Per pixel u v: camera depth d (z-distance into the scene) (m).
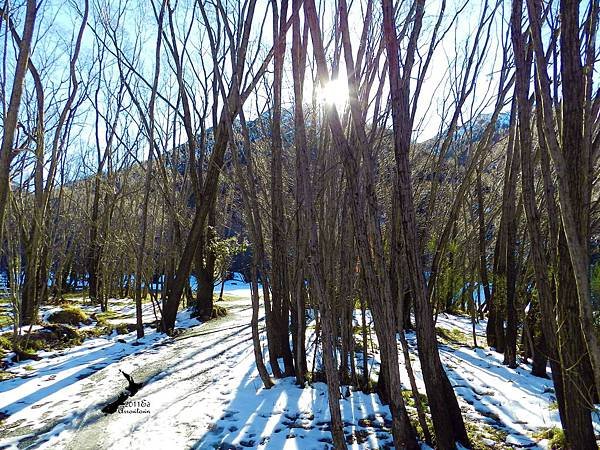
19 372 7.02
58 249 18.03
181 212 16.03
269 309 6.48
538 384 6.75
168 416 5.09
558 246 3.52
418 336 3.87
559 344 3.61
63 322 11.27
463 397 5.96
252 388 6.06
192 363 7.72
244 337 10.30
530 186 4.07
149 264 16.92
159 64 10.40
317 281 3.77
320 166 5.81
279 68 5.93
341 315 5.99
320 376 6.29
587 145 3.14
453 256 11.93
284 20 5.82
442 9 4.42
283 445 4.30
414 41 3.96
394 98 3.62
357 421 4.84
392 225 4.54
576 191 3.12
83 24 9.98
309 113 6.80
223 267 21.16
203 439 4.46
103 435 4.60
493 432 4.70
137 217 20.89
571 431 3.58
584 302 2.84
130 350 8.89
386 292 3.54
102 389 6.17
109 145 17.89
